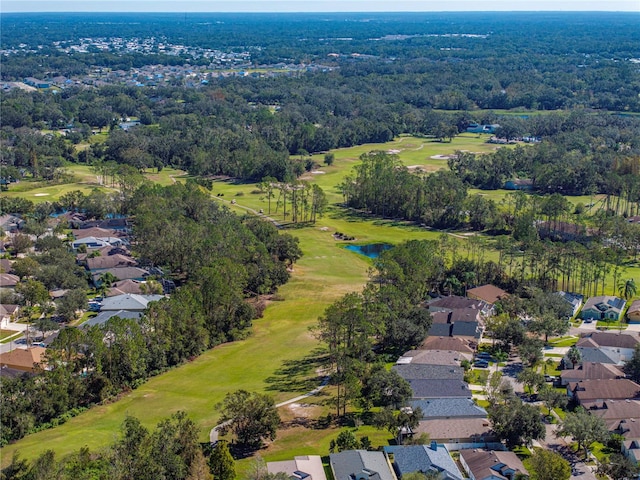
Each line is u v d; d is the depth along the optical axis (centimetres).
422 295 17312
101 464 9831
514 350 14825
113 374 13250
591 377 13200
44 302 16412
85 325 13838
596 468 10606
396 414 11794
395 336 14638
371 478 9950
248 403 11312
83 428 11825
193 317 14988
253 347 15300
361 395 12588
